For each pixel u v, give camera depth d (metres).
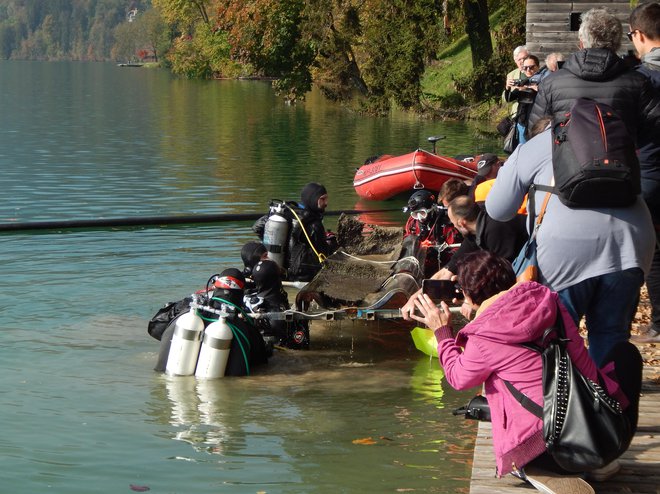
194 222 14.05
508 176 4.81
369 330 8.55
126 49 177.75
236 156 22.97
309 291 7.88
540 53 18.11
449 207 6.44
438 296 5.78
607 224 4.54
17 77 84.25
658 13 5.61
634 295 4.61
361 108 37.34
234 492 5.09
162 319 7.62
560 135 4.53
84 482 5.18
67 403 6.48
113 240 12.48
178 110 40.22
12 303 9.11
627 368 4.21
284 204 9.02
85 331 8.23
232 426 6.10
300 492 5.08
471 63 39.81
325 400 6.63
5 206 15.45
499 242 5.85
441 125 31.91
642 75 5.07
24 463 5.43
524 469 4.10
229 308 7.27
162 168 20.59
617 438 3.87
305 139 27.38
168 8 88.44
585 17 5.21
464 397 6.73
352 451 5.68
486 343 4.02
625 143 4.44
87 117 35.94
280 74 45.16
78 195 16.73
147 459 5.53
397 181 16.02
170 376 7.11
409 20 35.31
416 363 7.56
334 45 40.31
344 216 10.02
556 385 3.90
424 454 5.64
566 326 4.07
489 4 41.94
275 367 7.39
